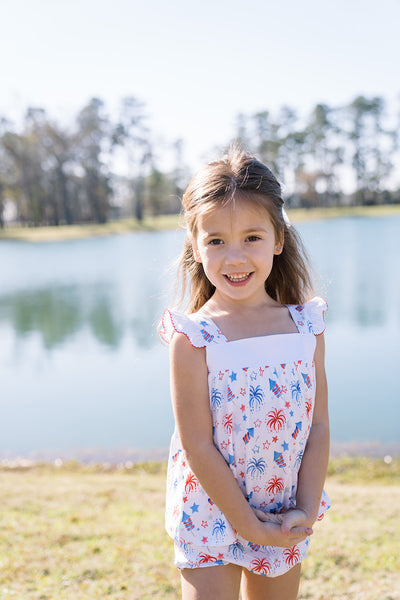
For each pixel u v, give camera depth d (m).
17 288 26.52
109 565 3.22
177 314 1.65
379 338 13.26
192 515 1.60
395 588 2.87
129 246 45.91
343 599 2.78
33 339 15.68
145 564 3.23
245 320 1.69
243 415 1.59
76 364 12.51
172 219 70.50
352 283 22.27
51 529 3.93
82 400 9.73
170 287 2.04
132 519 4.27
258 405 1.60
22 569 3.16
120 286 25.73
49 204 65.69
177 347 1.61
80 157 65.38
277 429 1.61
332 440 7.36
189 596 1.58
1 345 14.97
